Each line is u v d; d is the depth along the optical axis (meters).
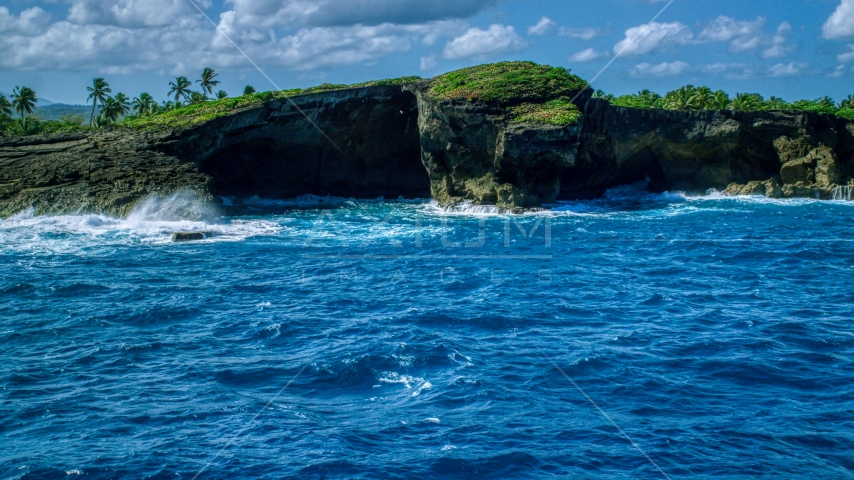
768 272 34.81
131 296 30.14
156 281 33.03
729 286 32.03
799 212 55.91
